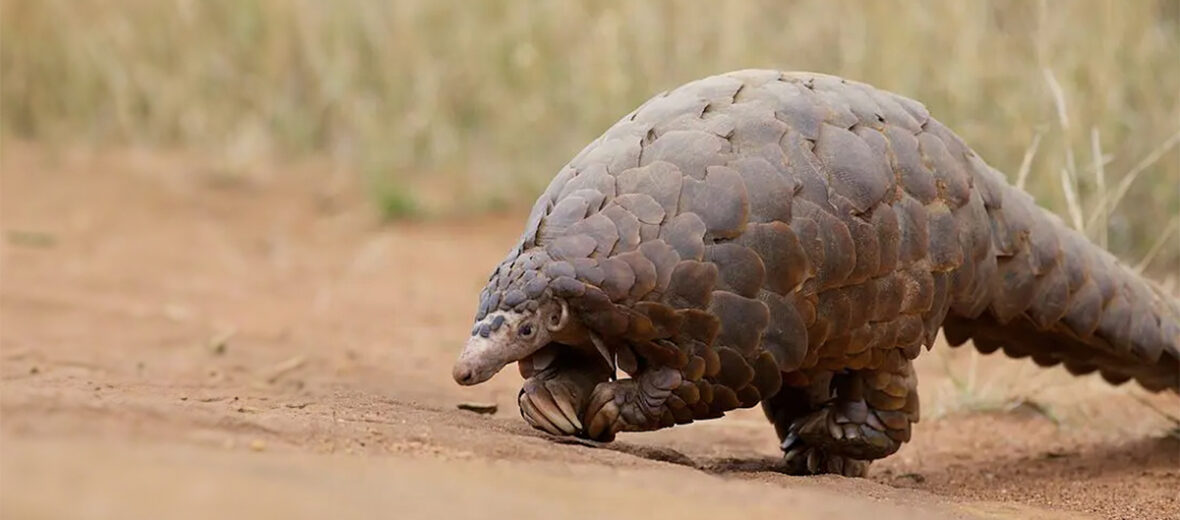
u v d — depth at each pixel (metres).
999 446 25.41
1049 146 35.72
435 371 28.83
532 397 17.94
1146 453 24.50
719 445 24.14
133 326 33.00
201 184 51.47
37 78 56.53
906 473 22.52
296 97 54.53
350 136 53.38
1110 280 21.78
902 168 18.42
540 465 15.32
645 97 43.50
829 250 17.55
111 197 49.38
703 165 17.39
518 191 48.03
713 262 17.08
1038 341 22.47
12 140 55.84
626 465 16.03
